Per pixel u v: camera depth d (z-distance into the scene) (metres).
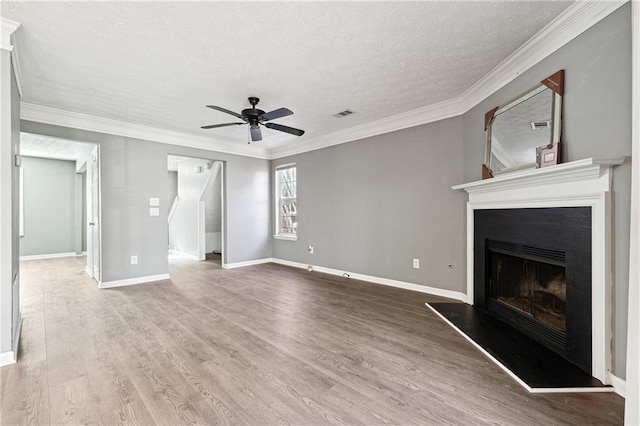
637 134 1.43
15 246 2.55
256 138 3.69
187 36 2.23
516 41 2.35
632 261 1.43
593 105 1.92
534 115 2.41
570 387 1.79
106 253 4.29
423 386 1.85
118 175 4.39
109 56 2.50
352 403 1.69
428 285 3.91
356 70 2.81
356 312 3.21
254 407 1.66
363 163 4.65
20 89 2.84
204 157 5.34
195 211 7.16
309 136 5.20
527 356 2.17
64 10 1.92
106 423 1.54
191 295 3.90
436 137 3.80
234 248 5.82
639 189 1.41
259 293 3.98
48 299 3.73
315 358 2.21
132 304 3.52
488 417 1.56
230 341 2.50
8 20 2.00
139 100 3.49
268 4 1.89
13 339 2.30
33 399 1.73
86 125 4.08
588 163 1.75
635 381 1.38
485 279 3.14
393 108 3.83
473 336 2.53
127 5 1.88
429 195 3.88
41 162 7.05
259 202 6.22
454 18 2.06
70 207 7.44
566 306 2.10
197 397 1.75
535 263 2.55
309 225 5.59
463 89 3.26
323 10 1.96
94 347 2.39
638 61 1.42
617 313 1.78
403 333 2.66
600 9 1.84
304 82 3.05
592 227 1.89
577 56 2.04
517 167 2.60
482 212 3.17
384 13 2.00
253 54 2.50
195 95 3.35
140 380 1.93
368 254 4.62
